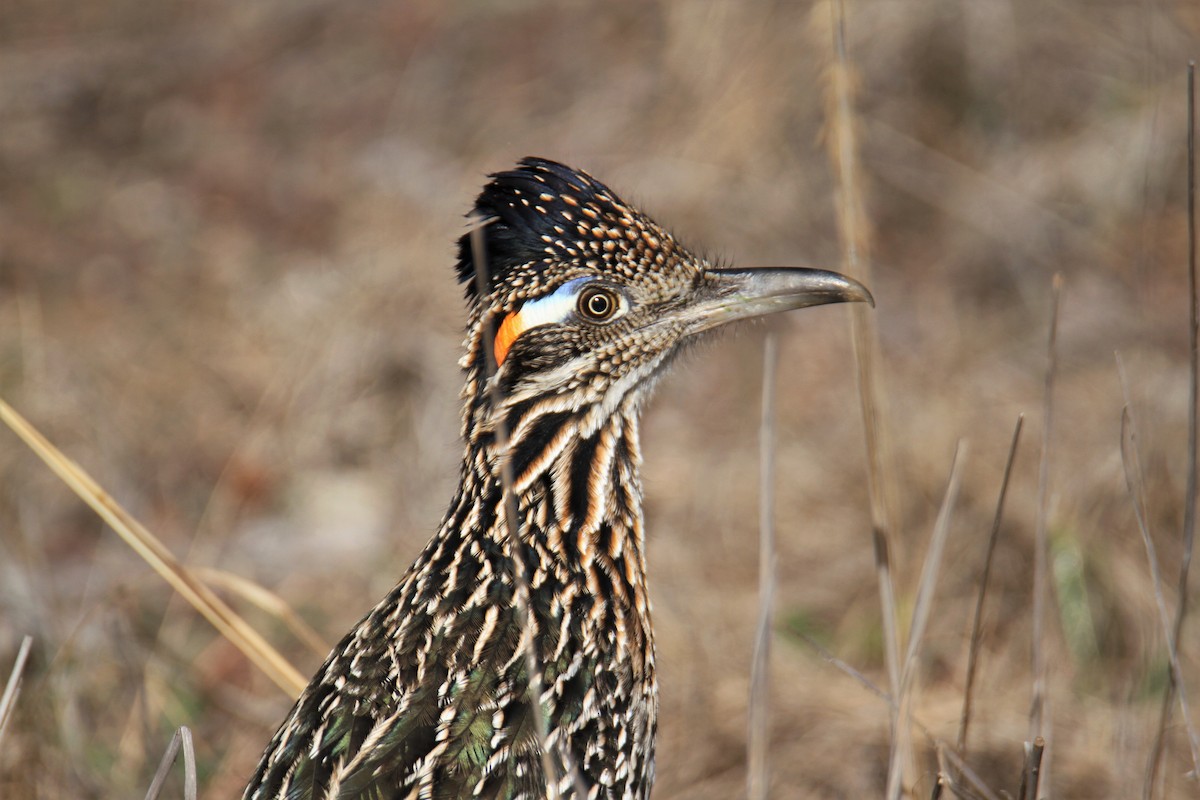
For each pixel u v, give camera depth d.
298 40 20.73
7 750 9.02
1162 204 15.25
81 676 10.03
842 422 13.45
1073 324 14.44
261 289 15.84
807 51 16.12
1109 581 10.95
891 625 7.57
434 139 18.23
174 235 17.22
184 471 13.53
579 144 16.94
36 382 13.88
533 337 7.41
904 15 16.61
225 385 14.49
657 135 16.58
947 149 16.31
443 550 7.32
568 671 6.91
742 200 15.63
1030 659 10.76
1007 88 16.53
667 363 7.80
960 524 11.73
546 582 7.20
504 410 7.37
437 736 6.43
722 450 13.45
